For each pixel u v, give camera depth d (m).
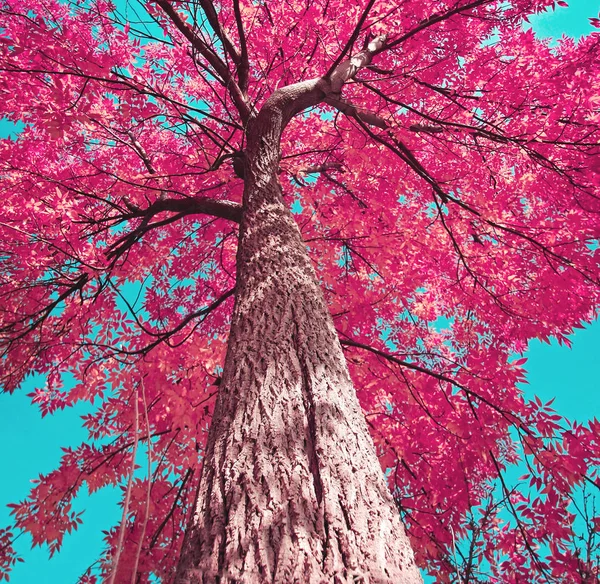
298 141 5.21
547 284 4.16
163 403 3.04
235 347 1.97
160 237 5.58
